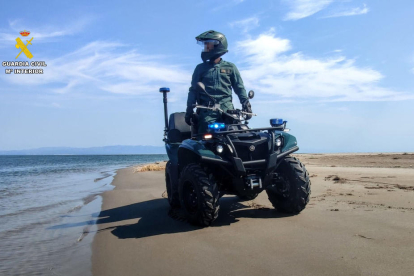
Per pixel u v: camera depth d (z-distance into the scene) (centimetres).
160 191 954
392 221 441
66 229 562
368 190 721
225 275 304
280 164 528
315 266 305
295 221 476
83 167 3262
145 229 509
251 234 425
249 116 557
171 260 358
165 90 758
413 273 276
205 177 483
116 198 883
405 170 1171
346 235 391
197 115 577
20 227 591
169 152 641
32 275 353
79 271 355
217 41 571
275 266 313
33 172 2409
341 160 2120
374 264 299
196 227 490
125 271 341
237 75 589
